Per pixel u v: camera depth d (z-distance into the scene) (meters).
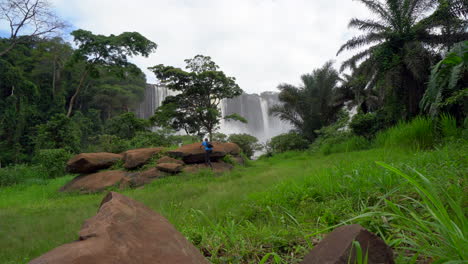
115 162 12.48
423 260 1.41
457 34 14.16
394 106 16.28
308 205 3.31
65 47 46.78
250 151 33.03
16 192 11.45
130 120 29.81
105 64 30.97
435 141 6.97
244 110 56.25
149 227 0.85
